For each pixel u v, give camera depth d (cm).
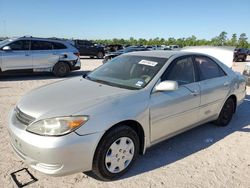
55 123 271
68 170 274
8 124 313
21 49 1012
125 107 308
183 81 396
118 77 384
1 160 346
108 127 289
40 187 295
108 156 301
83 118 277
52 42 1098
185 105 385
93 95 321
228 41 8944
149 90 342
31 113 290
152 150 398
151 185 307
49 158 266
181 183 314
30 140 271
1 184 297
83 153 276
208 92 432
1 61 965
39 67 1059
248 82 803
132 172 332
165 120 359
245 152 404
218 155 390
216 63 482
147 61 398
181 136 457
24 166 335
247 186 314
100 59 2552
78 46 2525
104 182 310
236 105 530
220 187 310
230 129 501
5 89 801
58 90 348
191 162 365
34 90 373
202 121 443
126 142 317
